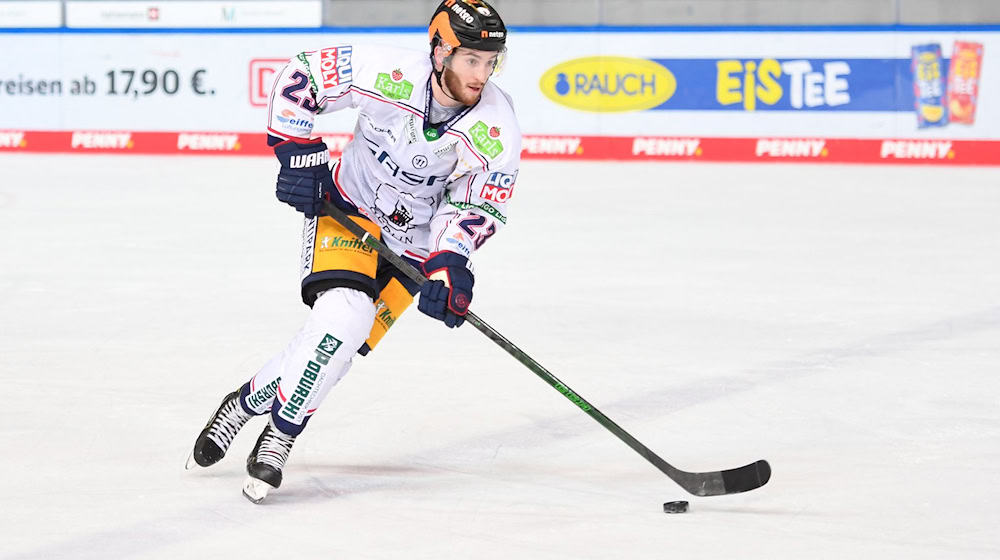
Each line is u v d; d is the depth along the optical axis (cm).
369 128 1221
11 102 4525
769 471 1188
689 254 2694
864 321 2066
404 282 1307
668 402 1593
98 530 1116
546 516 1172
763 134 4338
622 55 4353
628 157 4391
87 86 4500
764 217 3200
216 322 2028
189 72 4466
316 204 1222
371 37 4450
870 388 1648
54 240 2812
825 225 3075
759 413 1539
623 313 2125
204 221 3097
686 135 4369
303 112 1197
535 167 4216
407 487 1261
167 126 4497
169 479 1271
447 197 1265
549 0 4416
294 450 1386
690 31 4319
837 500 1215
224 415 1255
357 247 1227
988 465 1320
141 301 2191
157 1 4450
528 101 4419
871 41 4259
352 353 1209
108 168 4119
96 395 1590
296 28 4444
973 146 4256
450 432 1459
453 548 1080
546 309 2153
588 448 1402
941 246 2794
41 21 4484
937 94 4250
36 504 1186
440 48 1149
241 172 4050
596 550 1077
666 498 1229
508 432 1461
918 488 1248
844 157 4312
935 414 1524
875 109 4281
